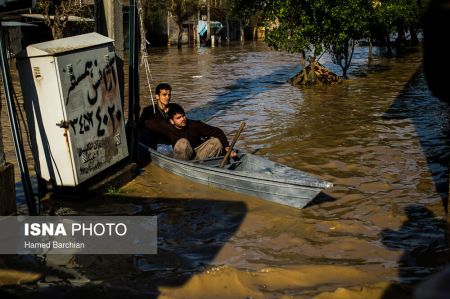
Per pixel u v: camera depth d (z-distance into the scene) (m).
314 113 13.73
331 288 4.65
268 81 21.20
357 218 6.43
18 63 6.88
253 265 5.20
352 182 7.84
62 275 5.02
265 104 15.43
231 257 5.39
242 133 11.49
